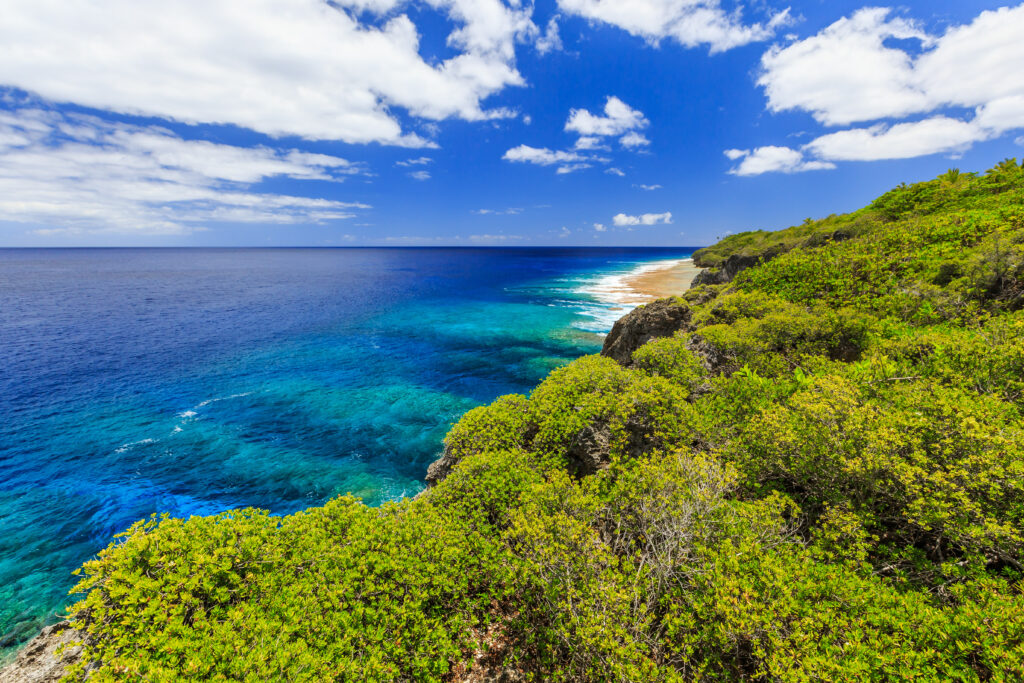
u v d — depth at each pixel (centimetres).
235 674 462
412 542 721
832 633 482
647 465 848
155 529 662
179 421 2577
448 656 607
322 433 2419
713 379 1306
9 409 2744
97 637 547
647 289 8206
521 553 713
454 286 9919
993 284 1484
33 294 8269
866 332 1437
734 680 503
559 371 1498
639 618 554
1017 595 505
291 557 675
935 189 3919
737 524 656
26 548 1557
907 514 634
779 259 2892
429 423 2555
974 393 830
